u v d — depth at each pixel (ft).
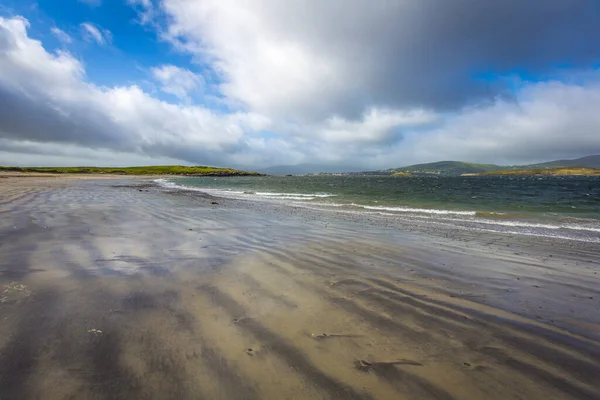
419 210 58.95
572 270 21.09
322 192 119.65
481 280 18.49
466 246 28.17
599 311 14.24
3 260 18.58
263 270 19.06
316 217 46.88
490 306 14.53
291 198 87.76
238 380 8.50
